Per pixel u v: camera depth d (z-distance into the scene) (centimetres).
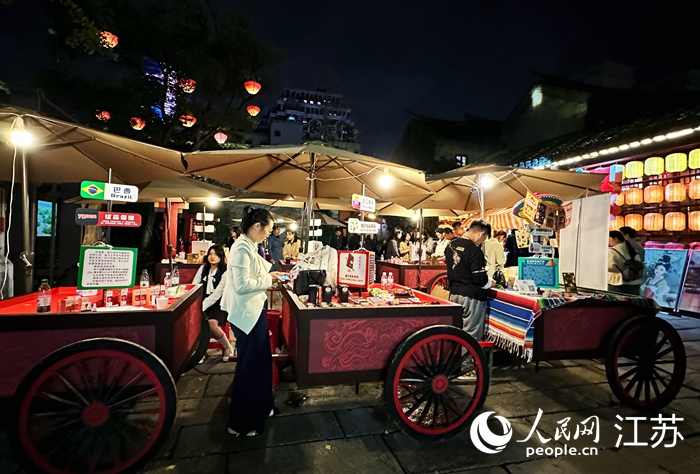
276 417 322
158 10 1066
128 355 230
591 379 424
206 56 1150
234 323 290
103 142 373
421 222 785
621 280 532
